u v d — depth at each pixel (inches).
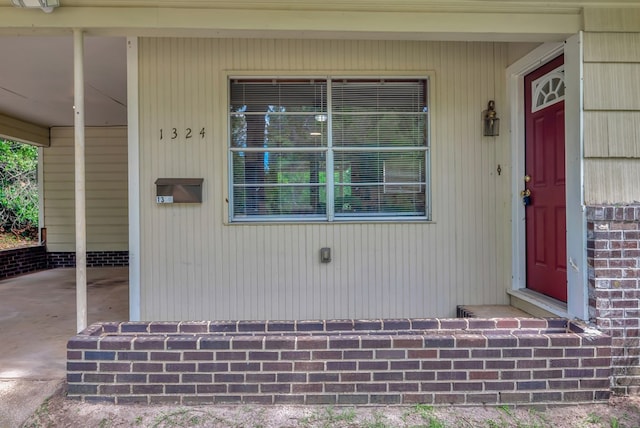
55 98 220.8
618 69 110.0
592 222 106.0
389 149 146.7
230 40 142.2
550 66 129.6
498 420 93.5
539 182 135.1
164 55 140.7
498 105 146.4
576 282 110.4
